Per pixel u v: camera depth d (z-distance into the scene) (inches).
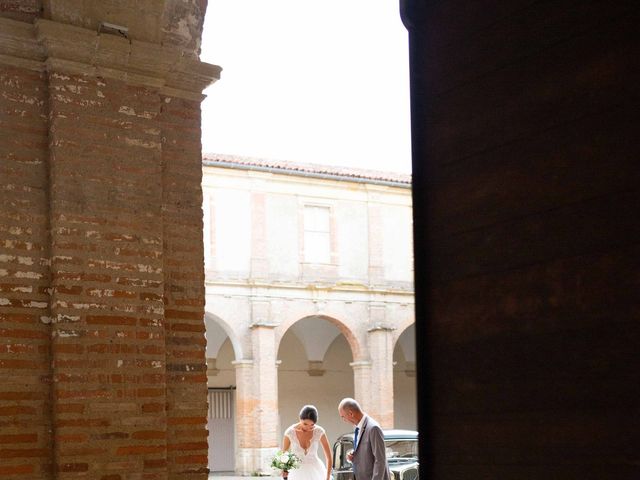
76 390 240.7
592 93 55.3
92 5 258.4
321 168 1284.4
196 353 269.9
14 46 250.5
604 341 53.2
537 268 58.1
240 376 1179.3
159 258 260.4
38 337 243.6
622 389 52.0
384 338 1256.2
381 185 1296.8
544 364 56.9
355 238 1282.0
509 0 62.0
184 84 279.7
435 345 65.4
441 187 66.4
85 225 249.9
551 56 58.4
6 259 242.4
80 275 246.7
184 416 264.8
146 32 267.0
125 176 258.7
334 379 1364.4
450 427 63.1
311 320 1315.2
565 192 56.7
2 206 243.9
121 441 245.1
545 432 56.3
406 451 624.1
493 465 59.7
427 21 69.6
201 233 276.8
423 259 67.2
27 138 250.5
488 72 63.4
